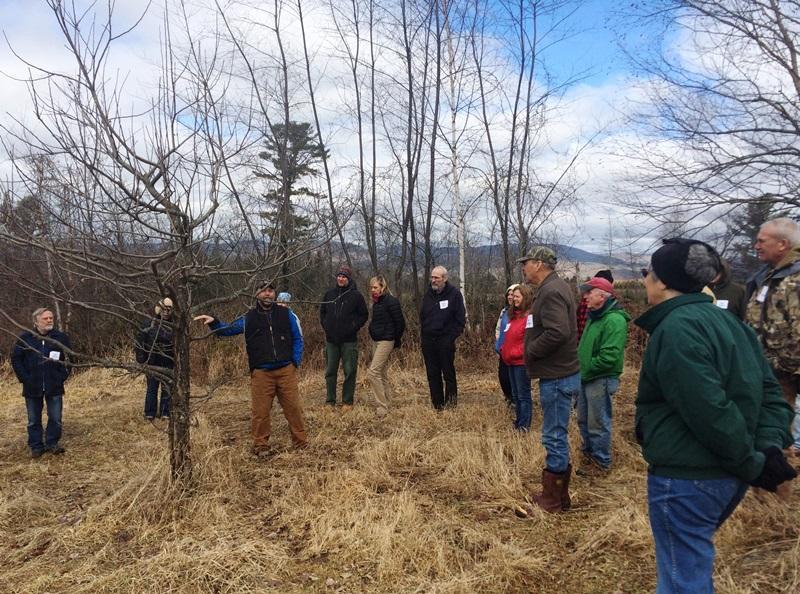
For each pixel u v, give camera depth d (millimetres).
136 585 3312
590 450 5078
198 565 3461
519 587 3223
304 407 7953
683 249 2230
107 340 11836
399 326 7324
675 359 2082
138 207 3977
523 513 4078
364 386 9469
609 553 3502
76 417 7809
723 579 3043
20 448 6363
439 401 7535
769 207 7684
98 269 4543
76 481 5168
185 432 4559
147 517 4156
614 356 4750
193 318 5164
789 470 2076
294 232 5074
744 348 2174
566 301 3998
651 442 2254
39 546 3900
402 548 3574
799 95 7336
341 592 3240
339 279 7844
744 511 3777
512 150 11859
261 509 4367
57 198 4027
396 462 5258
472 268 14258
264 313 5719
